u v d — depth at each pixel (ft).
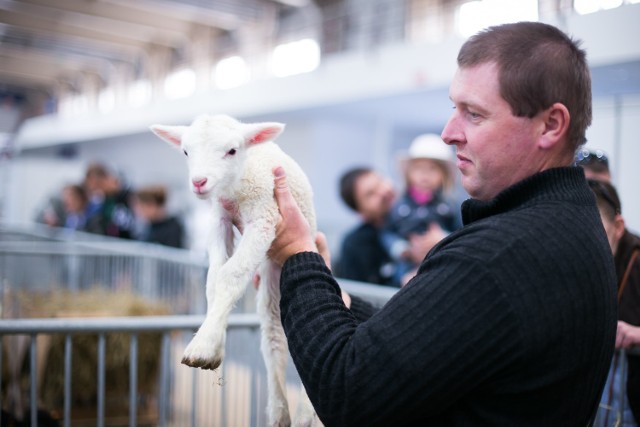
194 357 4.16
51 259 19.95
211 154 4.51
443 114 29.48
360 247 13.38
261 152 4.84
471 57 3.81
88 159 60.44
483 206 3.89
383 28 27.55
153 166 48.52
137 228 24.91
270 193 4.55
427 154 13.38
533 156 3.77
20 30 45.39
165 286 16.62
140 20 41.22
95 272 19.22
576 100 3.71
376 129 33.88
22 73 60.64
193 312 15.39
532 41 3.67
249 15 37.50
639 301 6.84
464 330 3.37
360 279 13.29
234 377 13.83
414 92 23.06
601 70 17.26
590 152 7.66
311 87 27.35
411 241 12.91
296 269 4.17
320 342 3.82
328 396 3.69
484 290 3.37
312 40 33.94
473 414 3.59
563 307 3.42
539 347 3.37
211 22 39.91
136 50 51.16
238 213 4.72
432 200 13.41
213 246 4.84
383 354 3.50
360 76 24.75
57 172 56.59
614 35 15.97
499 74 3.67
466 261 3.46
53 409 11.59
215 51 43.47
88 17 41.22
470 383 3.42
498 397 3.52
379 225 13.64
